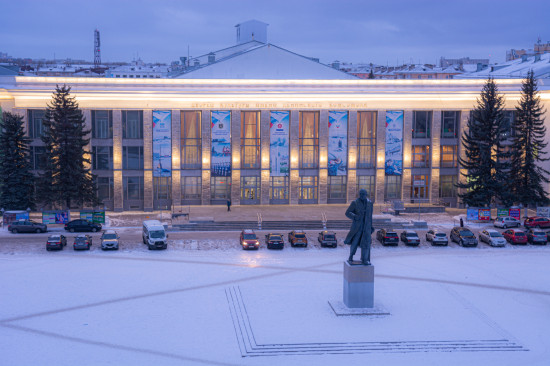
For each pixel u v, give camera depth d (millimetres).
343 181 77250
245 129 75438
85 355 28000
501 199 69562
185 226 61531
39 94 70188
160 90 72312
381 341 29953
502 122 69438
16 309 34844
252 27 102812
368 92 74688
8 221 60375
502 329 32062
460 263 47844
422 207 73188
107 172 73000
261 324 32375
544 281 42281
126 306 35594
